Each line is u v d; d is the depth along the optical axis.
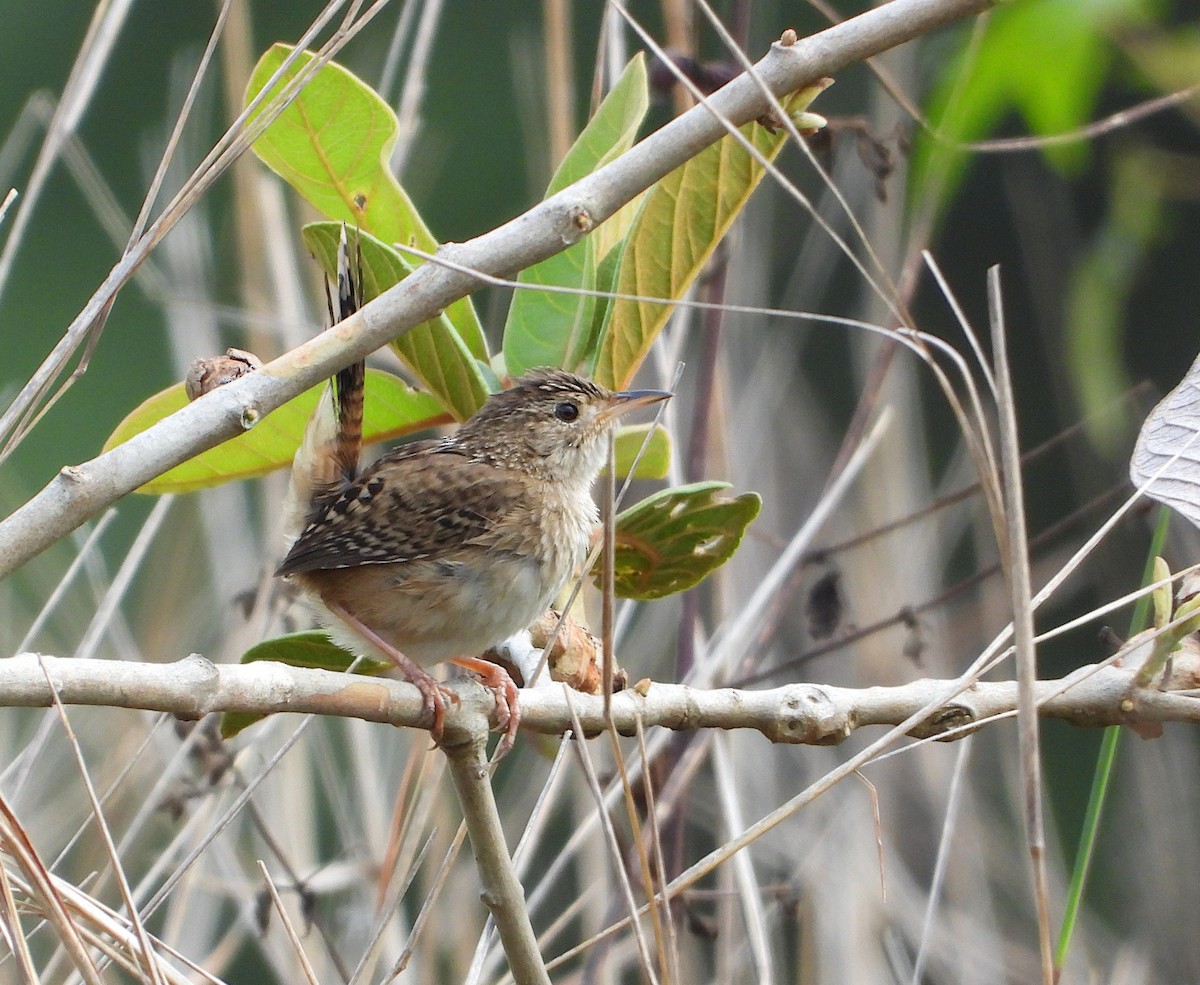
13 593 11.40
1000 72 6.85
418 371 6.34
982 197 16.81
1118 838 12.94
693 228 6.29
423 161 13.88
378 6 5.48
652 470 7.17
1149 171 9.29
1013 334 16.81
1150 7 6.87
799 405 12.44
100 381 18.00
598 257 7.26
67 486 4.77
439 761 7.07
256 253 10.05
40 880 4.75
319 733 9.62
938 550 11.38
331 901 9.84
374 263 6.09
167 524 10.98
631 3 17.16
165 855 7.75
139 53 19.27
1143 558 12.66
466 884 9.31
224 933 10.66
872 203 11.09
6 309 18.17
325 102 6.43
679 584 6.75
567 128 8.72
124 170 18.92
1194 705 5.73
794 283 12.41
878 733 10.95
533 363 6.87
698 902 9.91
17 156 9.88
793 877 9.62
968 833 10.59
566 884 11.80
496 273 5.14
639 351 6.71
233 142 5.81
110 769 9.72
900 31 5.29
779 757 10.86
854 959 9.77
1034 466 16.62
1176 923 11.20
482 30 19.16
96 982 4.71
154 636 10.30
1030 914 11.07
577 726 5.14
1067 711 5.81
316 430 7.27
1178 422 5.70
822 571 11.22
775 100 5.02
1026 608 4.59
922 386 16.62
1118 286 9.36
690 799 10.34
